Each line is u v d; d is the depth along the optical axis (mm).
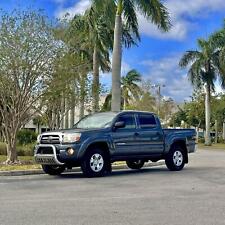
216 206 9180
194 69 51781
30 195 10531
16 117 18719
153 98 71250
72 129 14930
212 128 85688
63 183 12992
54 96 20188
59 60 19391
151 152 16344
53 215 8102
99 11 24625
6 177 14875
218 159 25703
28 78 18641
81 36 29797
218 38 50125
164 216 8094
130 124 15789
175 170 17266
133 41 28031
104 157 14945
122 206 9102
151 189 11719
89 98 25219
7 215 8062
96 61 31547
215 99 66312
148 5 23953
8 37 17953
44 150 14758
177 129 17594
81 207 8945
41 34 18781
